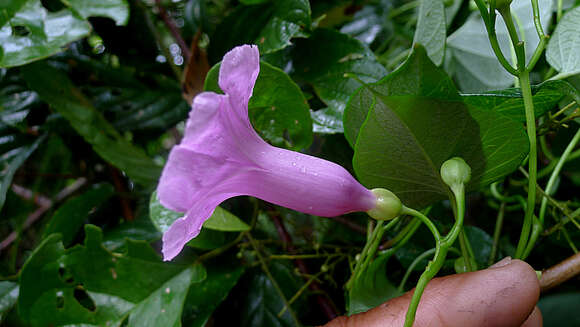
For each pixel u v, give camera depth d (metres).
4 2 0.20
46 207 0.32
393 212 0.15
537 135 0.18
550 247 0.23
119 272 0.20
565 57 0.18
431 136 0.14
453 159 0.15
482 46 0.22
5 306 0.22
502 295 0.15
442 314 0.15
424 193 0.16
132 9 0.27
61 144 0.28
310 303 0.24
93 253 0.20
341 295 0.24
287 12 0.21
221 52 0.23
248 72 0.14
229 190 0.14
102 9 0.21
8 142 0.26
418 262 0.21
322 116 0.21
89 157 0.29
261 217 0.27
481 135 0.14
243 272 0.23
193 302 0.21
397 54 0.28
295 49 0.22
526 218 0.16
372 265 0.19
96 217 0.29
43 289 0.19
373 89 0.13
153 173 0.25
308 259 0.25
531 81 0.23
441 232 0.22
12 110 0.26
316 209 0.15
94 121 0.25
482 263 0.22
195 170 0.12
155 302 0.20
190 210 0.13
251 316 0.23
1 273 0.26
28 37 0.20
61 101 0.24
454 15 0.23
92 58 0.28
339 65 0.21
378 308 0.16
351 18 0.29
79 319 0.19
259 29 0.22
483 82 0.22
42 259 0.19
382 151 0.15
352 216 0.26
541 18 0.19
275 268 0.24
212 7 0.32
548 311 0.30
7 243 0.32
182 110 0.27
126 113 0.26
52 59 0.26
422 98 0.13
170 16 0.31
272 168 0.14
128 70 0.27
